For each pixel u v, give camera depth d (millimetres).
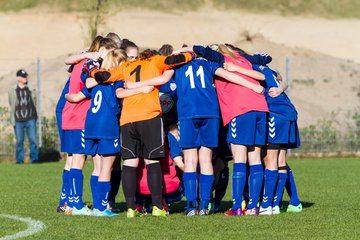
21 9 157375
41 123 67188
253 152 32031
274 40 144375
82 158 32812
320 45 141250
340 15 172875
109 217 31188
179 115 31375
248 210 32219
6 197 39750
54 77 85500
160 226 28484
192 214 31703
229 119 31375
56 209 34469
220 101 31703
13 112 63781
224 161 33469
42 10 155500
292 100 79562
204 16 163250
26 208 34938
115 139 31250
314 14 172250
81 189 32781
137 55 33719
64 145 33125
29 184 46969
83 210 32688
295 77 86688
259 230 27562
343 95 82438
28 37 135250
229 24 153750
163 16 157625
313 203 37250
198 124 31250
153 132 30609
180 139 31344
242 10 171625
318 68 89000
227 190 45281
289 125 32188
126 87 30828
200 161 31672
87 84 31625
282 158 33000
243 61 32312
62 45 130875
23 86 64250
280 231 27359
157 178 31109
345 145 69688
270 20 163125
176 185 32844
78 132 32438
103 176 31656
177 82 31703
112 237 26125
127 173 31047
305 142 68938
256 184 31953
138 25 145375
